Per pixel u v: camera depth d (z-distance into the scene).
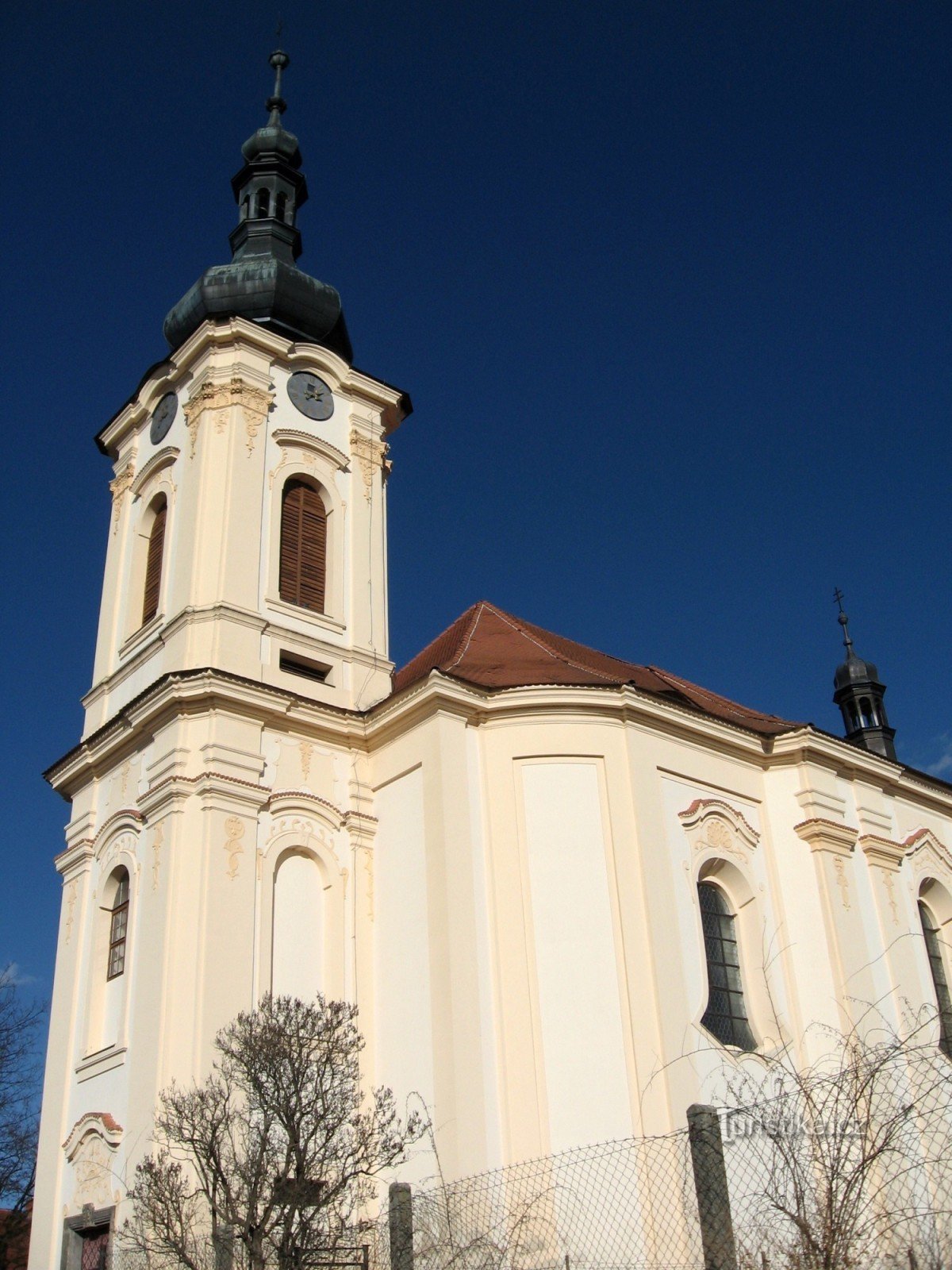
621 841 23.23
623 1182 20.22
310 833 24.25
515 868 22.73
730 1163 19.94
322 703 25.28
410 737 24.55
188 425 28.58
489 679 25.41
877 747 40.91
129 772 25.50
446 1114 20.55
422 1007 22.20
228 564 26.28
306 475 28.91
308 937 23.58
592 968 21.95
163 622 26.64
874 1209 21.53
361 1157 17.75
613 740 24.16
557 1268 19.34
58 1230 22.31
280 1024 18.03
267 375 29.14
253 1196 16.03
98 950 24.50
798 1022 24.69
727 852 25.25
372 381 30.97
